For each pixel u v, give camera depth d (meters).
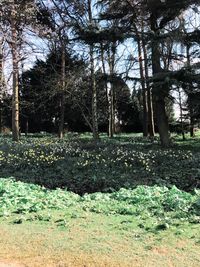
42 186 12.98
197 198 9.27
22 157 18.81
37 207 8.66
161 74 20.75
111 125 34.69
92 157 18.45
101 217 7.89
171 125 31.34
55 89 31.25
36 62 36.44
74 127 43.12
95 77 28.09
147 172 15.05
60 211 8.48
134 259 5.70
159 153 18.91
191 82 20.34
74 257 5.85
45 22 27.98
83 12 28.47
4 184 11.74
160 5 21.44
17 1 17.19
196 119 28.19
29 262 5.78
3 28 17.94
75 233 6.85
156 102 23.25
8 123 43.56
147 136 32.22
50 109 39.97
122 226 7.19
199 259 5.68
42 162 17.30
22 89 39.06
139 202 9.16
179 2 20.97
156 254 5.86
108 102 35.44
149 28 25.16
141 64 26.97
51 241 6.48
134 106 41.53
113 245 6.23
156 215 7.98
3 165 17.27
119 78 22.66
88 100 35.97
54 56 34.09
